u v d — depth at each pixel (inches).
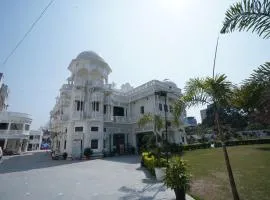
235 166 530.0
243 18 184.5
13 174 530.0
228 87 263.0
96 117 1034.1
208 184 359.9
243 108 241.0
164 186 361.7
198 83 286.4
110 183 398.3
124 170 561.6
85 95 1093.1
